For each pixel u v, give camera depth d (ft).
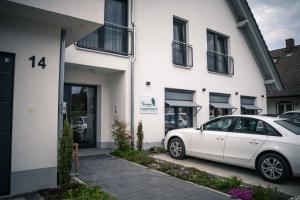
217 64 46.65
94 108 33.78
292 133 19.90
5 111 15.62
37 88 16.69
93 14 17.34
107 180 19.21
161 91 35.47
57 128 17.38
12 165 15.60
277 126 20.74
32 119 16.40
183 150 27.20
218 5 46.85
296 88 66.74
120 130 29.99
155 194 16.44
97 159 26.55
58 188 16.66
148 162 24.64
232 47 49.29
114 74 33.22
